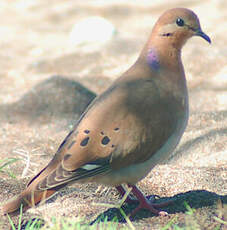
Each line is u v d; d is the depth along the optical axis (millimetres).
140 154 7688
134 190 8133
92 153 7488
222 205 8094
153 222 7824
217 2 24688
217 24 21938
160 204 8250
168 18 8352
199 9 24219
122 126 7617
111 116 7664
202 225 7543
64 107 13547
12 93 15391
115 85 8109
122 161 7621
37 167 10211
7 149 11305
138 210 8164
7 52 20000
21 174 9867
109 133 7574
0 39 21750
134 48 18219
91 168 7465
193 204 8219
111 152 7535
